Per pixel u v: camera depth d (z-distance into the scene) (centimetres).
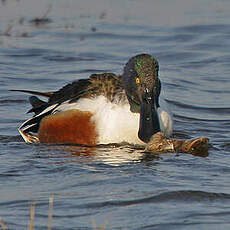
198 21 2514
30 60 1983
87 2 2842
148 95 1206
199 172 1088
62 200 949
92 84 1280
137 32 2367
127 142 1236
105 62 1980
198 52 2131
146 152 1210
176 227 858
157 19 2566
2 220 877
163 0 2894
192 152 1216
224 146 1270
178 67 1967
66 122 1262
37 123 1339
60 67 1909
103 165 1123
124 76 1245
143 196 964
